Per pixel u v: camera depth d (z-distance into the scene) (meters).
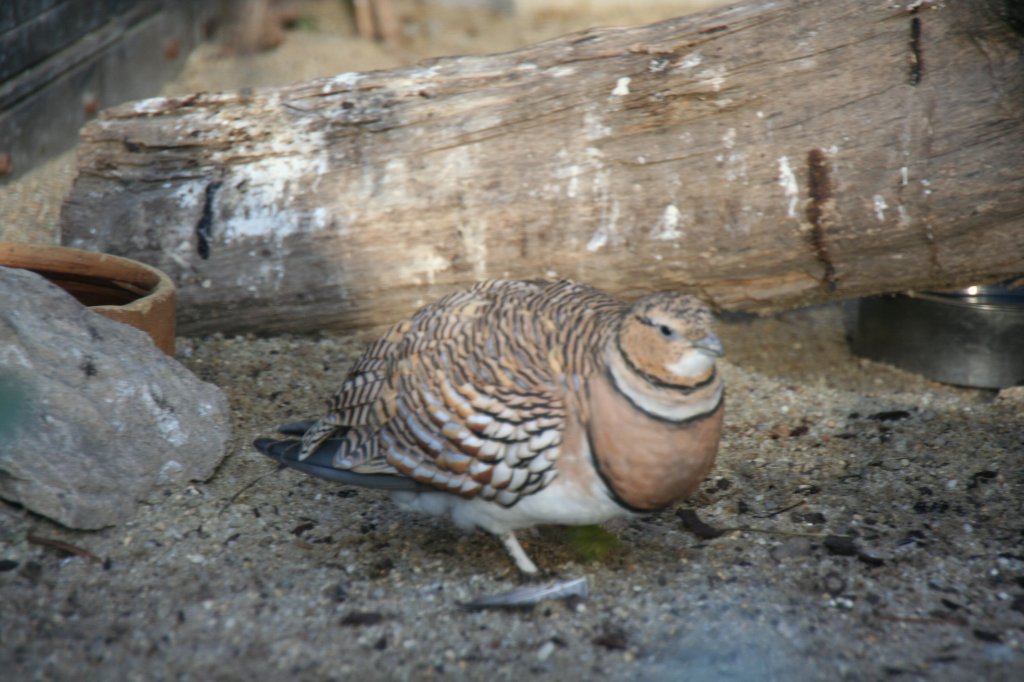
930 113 11.15
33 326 9.55
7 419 8.68
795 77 11.32
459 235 12.12
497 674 7.82
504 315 8.51
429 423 8.38
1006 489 10.34
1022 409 11.88
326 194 12.17
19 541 9.02
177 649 7.96
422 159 12.03
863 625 8.36
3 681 7.52
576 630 8.31
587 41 11.79
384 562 9.21
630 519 9.96
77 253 11.12
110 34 18.28
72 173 16.55
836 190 11.43
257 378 12.08
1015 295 13.03
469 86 11.95
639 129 11.68
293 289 12.41
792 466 10.98
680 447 7.95
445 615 8.49
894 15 11.11
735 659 7.95
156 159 12.27
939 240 11.52
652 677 7.79
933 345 13.52
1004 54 10.98
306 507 10.02
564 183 11.88
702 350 7.70
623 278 12.20
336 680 7.72
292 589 8.74
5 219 15.03
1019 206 11.16
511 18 25.03
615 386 7.91
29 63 16.25
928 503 10.19
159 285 10.89
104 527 9.30
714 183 11.66
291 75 20.83
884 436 11.47
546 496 8.23
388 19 22.81
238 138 12.20
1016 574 8.98
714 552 9.41
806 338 14.87
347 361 12.56
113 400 9.72
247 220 12.21
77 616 8.27
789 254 11.84
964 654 8.00
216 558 9.09
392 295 12.47
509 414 8.13
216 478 10.29
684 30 11.49
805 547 9.45
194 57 21.47
